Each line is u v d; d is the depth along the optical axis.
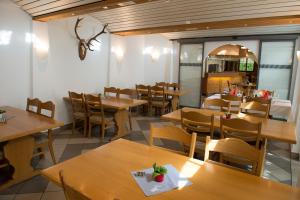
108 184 1.33
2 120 2.74
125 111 4.55
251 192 1.29
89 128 4.38
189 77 7.97
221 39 7.05
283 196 1.25
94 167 1.53
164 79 8.24
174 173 1.49
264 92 4.96
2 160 2.65
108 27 5.71
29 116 3.05
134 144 1.97
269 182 1.40
